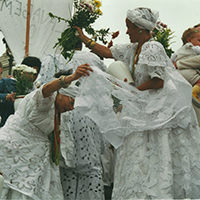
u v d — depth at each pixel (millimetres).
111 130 3660
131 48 4195
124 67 4016
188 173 3482
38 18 8664
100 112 3689
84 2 4398
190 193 3457
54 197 3754
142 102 3744
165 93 3676
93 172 4242
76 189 4242
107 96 3717
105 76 3764
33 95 3809
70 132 4230
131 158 3611
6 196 3551
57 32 8695
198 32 4910
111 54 4316
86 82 3752
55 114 3922
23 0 8758
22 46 8641
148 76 3824
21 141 3770
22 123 3846
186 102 3664
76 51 4613
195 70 4566
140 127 3627
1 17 8648
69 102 3906
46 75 4438
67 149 4156
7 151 3686
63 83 3701
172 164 3553
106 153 4809
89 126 4344
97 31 4406
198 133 3748
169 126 3582
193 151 3617
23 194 3562
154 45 3738
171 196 3371
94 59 4621
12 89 5168
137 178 3504
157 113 3654
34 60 5191
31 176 3643
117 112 4059
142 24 3941
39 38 8531
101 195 4191
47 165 3803
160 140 3582
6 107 4918
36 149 3795
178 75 3791
